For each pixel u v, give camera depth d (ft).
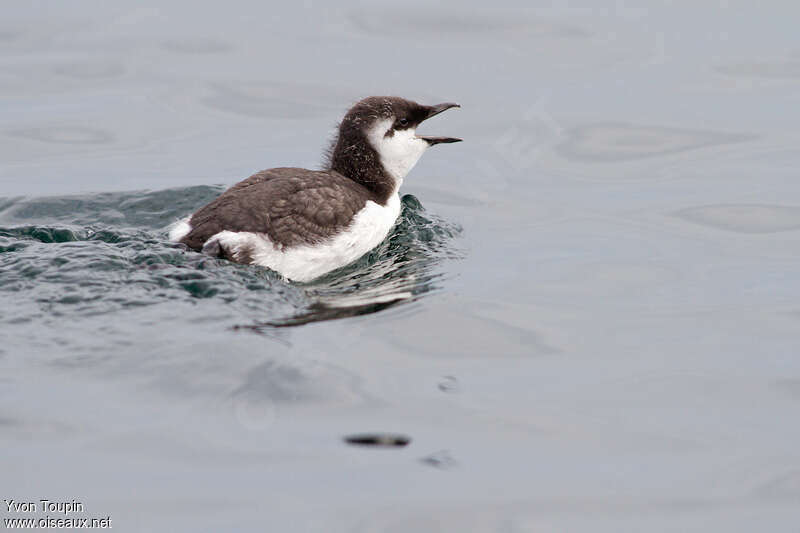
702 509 26.35
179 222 43.45
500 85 69.46
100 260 38.17
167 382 30.83
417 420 30.09
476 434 29.58
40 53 73.82
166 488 26.22
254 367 31.86
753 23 80.07
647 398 32.27
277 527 24.97
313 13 83.10
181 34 77.97
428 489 26.81
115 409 29.37
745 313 39.55
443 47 75.92
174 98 67.41
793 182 55.11
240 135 62.28
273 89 68.74
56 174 55.98
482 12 83.25
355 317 37.19
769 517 26.05
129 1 85.30
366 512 25.70
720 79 69.67
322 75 70.74
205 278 37.45
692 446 29.40
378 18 81.92
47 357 31.96
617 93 68.08
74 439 27.99
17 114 64.28
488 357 34.99
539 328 37.86
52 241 43.04
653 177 56.90
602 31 78.89
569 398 32.09
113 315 34.73
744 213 51.60
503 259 45.93
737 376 33.91
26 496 25.67
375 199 46.03
